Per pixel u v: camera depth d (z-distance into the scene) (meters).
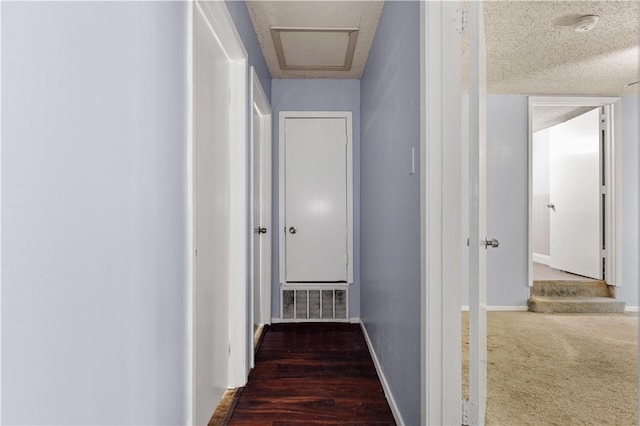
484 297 1.45
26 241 0.56
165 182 1.05
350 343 2.87
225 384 2.03
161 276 1.02
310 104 3.48
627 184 3.82
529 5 2.20
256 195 3.16
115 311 0.79
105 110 0.75
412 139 1.56
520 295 3.79
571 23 2.40
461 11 1.36
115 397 0.79
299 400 1.98
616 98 3.82
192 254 1.23
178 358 1.14
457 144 1.34
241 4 2.09
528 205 3.80
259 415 1.83
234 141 2.07
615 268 3.80
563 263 4.49
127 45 0.83
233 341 2.10
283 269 3.46
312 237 3.48
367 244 2.98
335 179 3.48
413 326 1.53
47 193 0.59
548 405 1.89
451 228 1.33
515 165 3.81
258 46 2.72
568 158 4.40
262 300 3.35
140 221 0.90
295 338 2.99
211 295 1.76
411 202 1.57
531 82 3.48
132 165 0.86
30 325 0.56
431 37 1.34
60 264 0.62
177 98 1.13
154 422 0.98
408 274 1.62
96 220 0.72
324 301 3.47
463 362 2.33
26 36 0.55
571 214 4.36
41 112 0.58
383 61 2.27
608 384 2.13
